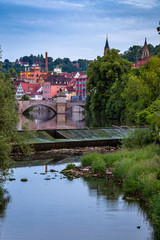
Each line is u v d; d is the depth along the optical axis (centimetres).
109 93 8312
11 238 1164
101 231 1231
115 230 1249
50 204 1544
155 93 4362
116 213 1429
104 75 8500
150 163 1911
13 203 1564
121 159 2314
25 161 2845
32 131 2119
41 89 19238
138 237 1186
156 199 1385
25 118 9356
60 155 3216
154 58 4466
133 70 7475
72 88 17412
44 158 3027
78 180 2052
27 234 1203
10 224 1299
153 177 1664
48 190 1803
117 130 4734
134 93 6250
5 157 1694
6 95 1942
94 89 9119
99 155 2588
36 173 2289
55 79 18050
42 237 1178
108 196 1683
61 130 4378
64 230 1243
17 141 2022
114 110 8000
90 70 8825
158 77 4309
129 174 1856
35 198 1648
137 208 1491
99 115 8962
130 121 7019
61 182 1997
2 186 1848
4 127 1822
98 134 4475
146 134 2955
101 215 1401
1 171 1789
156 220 1232
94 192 1761
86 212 1437
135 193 1705
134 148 2852
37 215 1396
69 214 1416
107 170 2280
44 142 3534
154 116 2641
